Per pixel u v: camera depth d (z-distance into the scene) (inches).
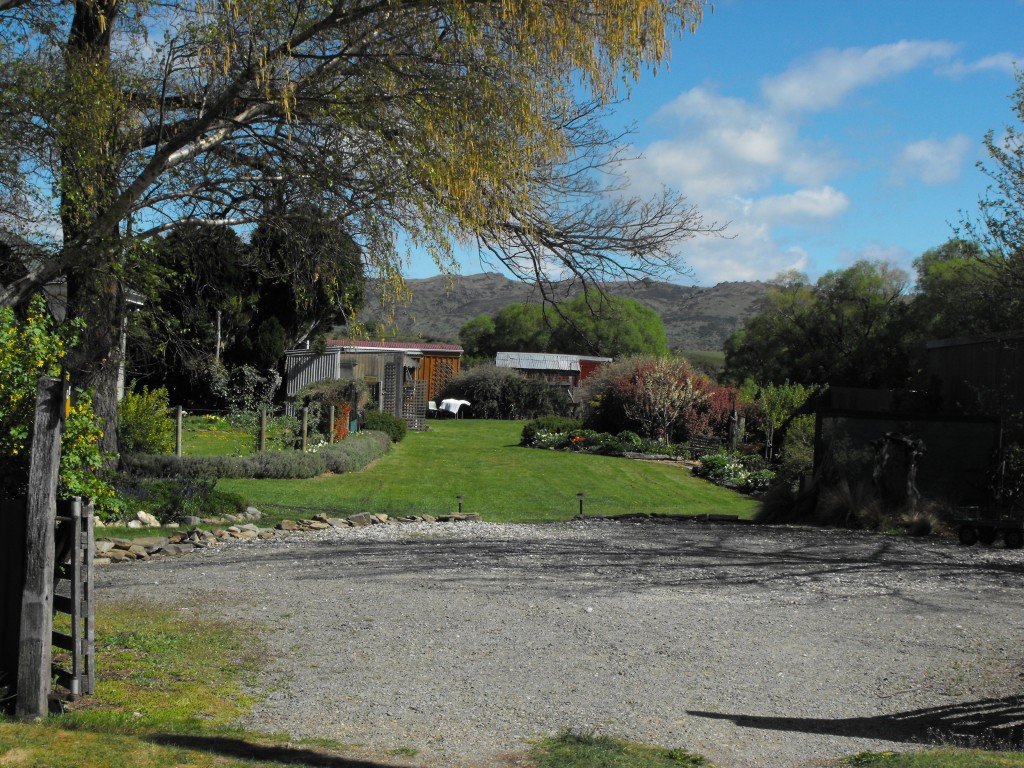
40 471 179.8
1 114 343.9
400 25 330.6
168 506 516.4
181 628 259.6
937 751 173.3
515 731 184.1
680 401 1266.0
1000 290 729.0
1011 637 269.1
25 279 357.1
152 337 474.0
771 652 250.7
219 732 174.1
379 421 1222.3
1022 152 621.3
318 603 299.7
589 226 380.8
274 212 377.1
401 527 527.5
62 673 192.9
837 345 1592.0
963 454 589.0
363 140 345.1
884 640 265.0
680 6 334.6
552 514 685.9
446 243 361.1
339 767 156.4
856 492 577.0
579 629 270.7
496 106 328.2
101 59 362.0
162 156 342.0
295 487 731.4
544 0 317.7
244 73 324.2
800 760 171.2
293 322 1323.8
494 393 1845.5
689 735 185.5
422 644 250.5
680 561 402.0
